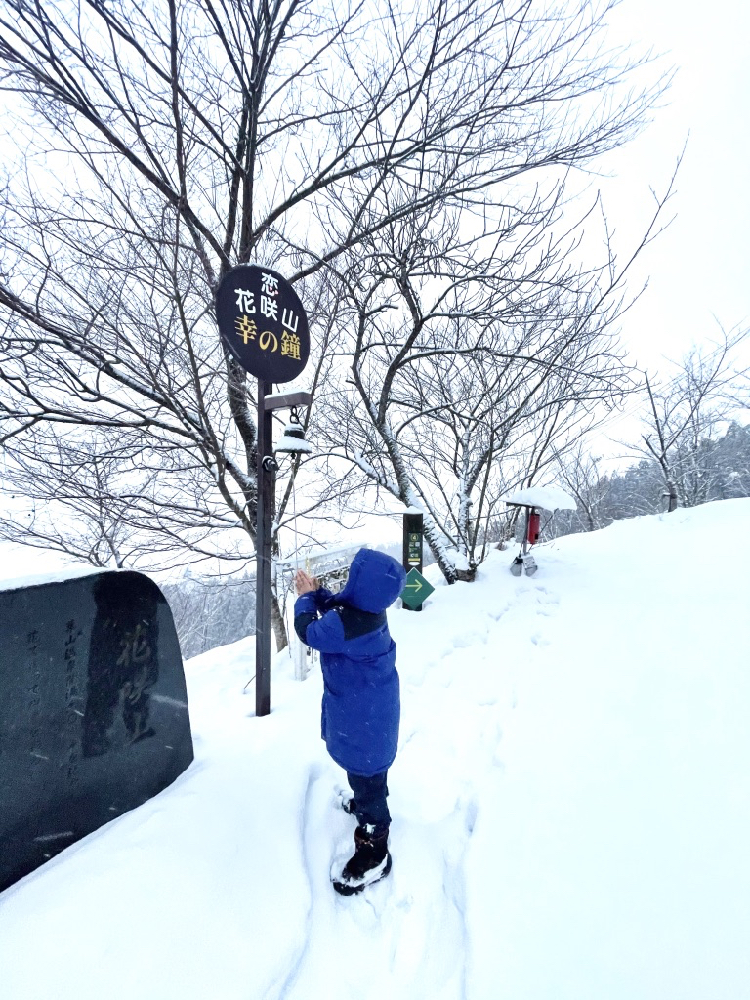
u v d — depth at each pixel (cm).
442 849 217
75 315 341
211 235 362
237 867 185
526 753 275
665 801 224
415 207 391
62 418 354
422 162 375
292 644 392
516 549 767
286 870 191
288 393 276
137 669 213
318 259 410
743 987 144
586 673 361
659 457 1235
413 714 329
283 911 173
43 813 176
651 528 890
